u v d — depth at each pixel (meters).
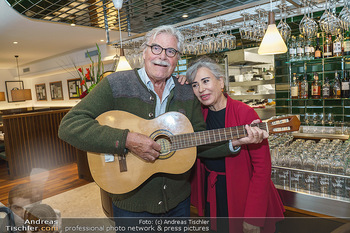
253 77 5.07
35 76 10.38
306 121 3.40
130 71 1.41
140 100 1.36
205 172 1.66
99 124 1.23
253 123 1.33
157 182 1.36
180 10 3.16
